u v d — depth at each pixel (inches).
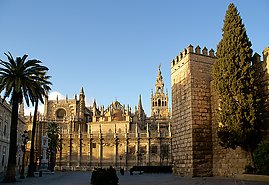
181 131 1631.4
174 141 1713.8
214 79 1382.9
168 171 2775.6
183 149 1589.6
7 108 2519.7
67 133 4264.3
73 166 4069.9
